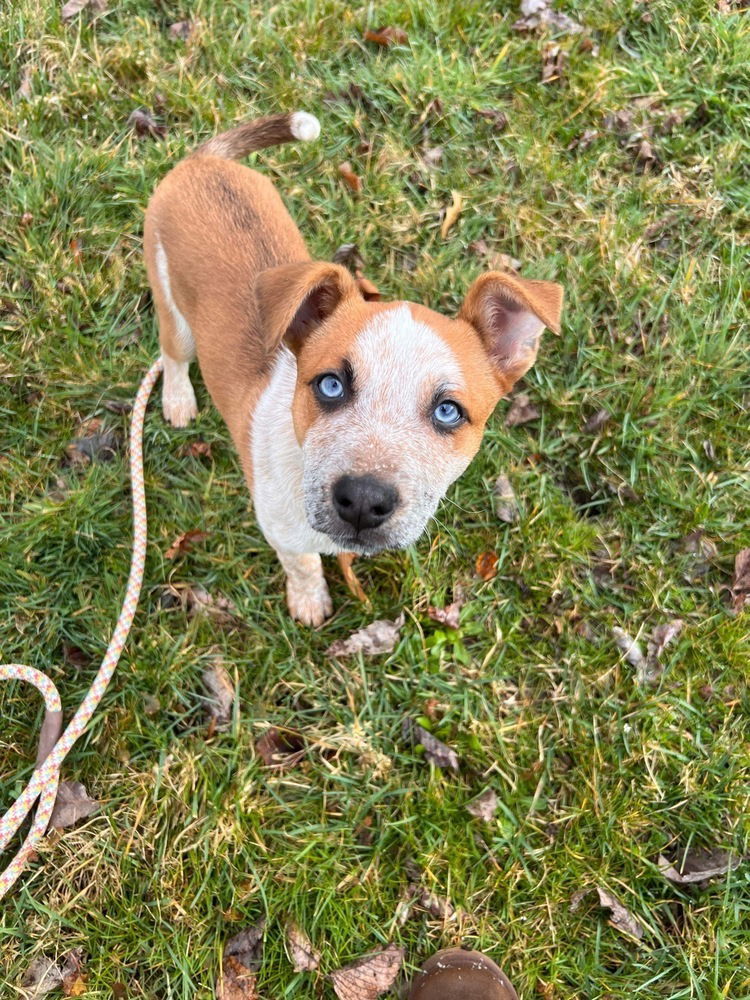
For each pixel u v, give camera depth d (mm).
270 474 469
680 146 768
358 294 434
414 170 753
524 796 552
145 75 779
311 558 546
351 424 391
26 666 533
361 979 492
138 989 490
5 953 493
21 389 654
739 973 501
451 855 529
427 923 513
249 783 536
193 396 647
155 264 565
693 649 591
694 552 622
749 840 529
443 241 730
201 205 531
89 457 639
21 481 618
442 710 572
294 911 507
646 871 525
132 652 567
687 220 742
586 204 740
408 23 812
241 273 511
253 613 593
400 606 596
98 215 711
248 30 788
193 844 516
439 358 401
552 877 526
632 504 639
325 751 558
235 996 488
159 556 600
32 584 583
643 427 657
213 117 753
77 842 515
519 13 817
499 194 743
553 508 630
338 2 812
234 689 567
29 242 686
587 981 504
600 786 548
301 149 746
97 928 499
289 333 434
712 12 814
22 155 720
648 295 703
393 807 543
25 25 770
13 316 672
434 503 416
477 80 789
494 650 594
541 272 706
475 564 618
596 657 588
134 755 543
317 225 725
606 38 816
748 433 660
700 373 672
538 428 663
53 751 507
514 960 512
